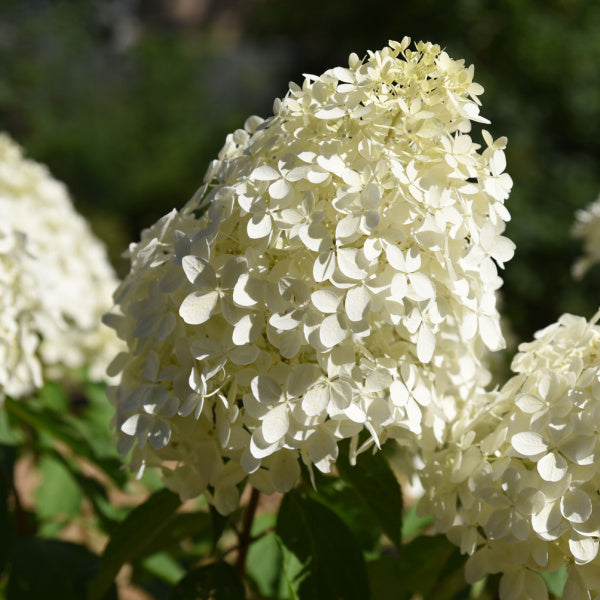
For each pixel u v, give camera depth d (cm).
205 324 85
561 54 512
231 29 963
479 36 525
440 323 89
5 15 719
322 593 91
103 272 140
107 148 696
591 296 498
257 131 89
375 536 103
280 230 84
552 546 84
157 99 745
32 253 103
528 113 516
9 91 674
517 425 86
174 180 696
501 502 84
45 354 123
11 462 108
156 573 118
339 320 82
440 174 86
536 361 89
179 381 85
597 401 83
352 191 84
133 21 1012
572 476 83
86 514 148
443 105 86
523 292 491
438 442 88
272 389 83
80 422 118
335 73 86
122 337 91
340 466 93
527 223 493
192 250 85
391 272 84
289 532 92
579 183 506
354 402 84
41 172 134
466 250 87
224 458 89
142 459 87
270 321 82
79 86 722
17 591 103
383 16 558
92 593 100
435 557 101
